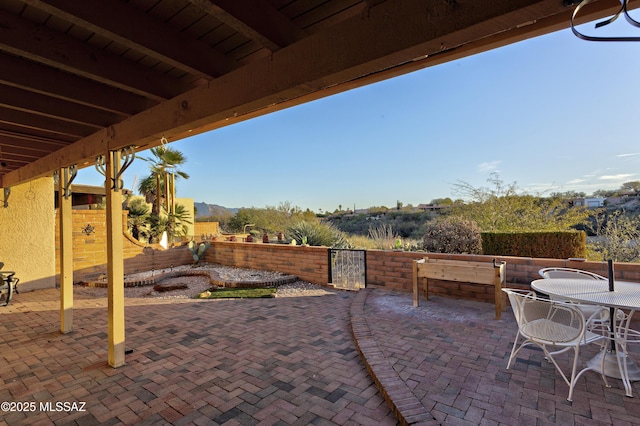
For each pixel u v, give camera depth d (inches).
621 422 86.4
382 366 120.2
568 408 93.3
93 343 159.3
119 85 89.3
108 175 133.0
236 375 122.5
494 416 90.5
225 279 293.1
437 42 49.6
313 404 102.6
